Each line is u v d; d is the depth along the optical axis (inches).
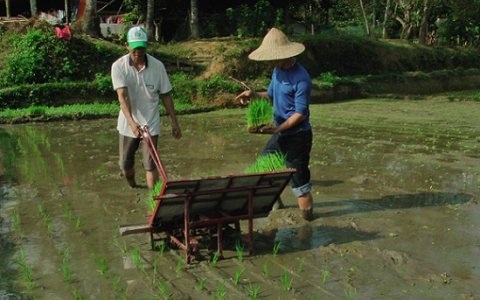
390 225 232.1
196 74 849.5
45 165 366.0
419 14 1501.0
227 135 496.4
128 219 244.2
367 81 1038.4
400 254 196.2
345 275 179.6
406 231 224.1
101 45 829.2
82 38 826.2
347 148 417.1
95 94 748.6
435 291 166.6
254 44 910.4
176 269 186.4
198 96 761.6
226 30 1061.1
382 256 195.8
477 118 613.0
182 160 379.2
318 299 161.8
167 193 183.3
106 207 263.6
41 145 448.1
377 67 1167.6
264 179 193.3
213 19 1064.8
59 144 452.8
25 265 189.8
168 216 194.5
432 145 429.1
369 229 227.1
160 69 247.0
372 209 256.1
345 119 609.6
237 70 853.8
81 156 397.1
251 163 365.7
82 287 173.3
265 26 1027.9
